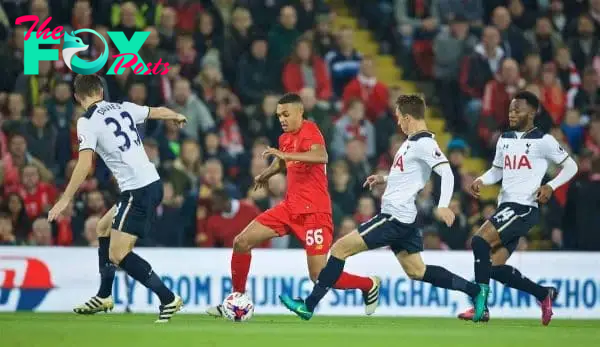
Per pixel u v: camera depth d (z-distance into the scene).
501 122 52.22
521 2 58.47
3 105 47.12
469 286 31.41
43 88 47.59
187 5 52.22
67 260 40.03
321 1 54.62
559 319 40.22
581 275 41.66
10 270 39.78
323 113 48.75
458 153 47.81
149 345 23.47
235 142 48.41
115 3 50.75
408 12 58.16
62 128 46.50
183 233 44.19
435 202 46.75
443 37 54.06
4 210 43.34
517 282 33.50
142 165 29.64
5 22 49.06
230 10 53.97
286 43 51.84
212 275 40.56
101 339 24.73
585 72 54.53
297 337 25.86
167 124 47.34
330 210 31.25
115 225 29.53
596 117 51.38
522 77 53.62
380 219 29.98
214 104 48.84
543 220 48.09
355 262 40.81
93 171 44.97
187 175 44.62
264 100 48.97
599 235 47.59
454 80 53.94
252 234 31.25
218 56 51.03
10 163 44.16
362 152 47.38
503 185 33.00
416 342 25.14
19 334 25.94
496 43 53.44
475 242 32.53
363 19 59.88
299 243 44.41
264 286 40.53
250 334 26.44
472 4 56.88
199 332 26.73
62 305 39.88
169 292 30.12
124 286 39.91
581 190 47.59
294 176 31.00
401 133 50.94
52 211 28.08
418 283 40.94
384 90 51.62
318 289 30.14
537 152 32.50
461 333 28.16
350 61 52.62
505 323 35.12
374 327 30.58
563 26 57.28
